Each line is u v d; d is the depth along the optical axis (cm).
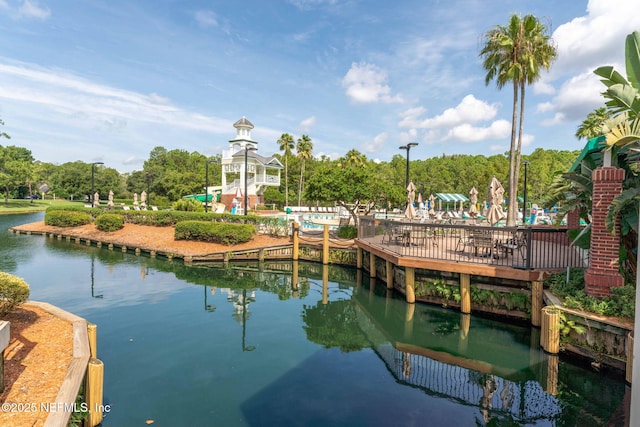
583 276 836
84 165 8862
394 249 1282
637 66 711
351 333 951
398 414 573
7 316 690
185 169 7788
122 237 2377
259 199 4875
